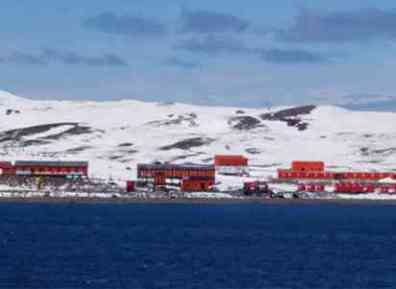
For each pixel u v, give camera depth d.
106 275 177.88
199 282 171.00
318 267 195.25
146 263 197.00
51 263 194.50
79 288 162.62
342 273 186.00
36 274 178.00
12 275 176.25
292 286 168.62
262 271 186.88
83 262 197.12
